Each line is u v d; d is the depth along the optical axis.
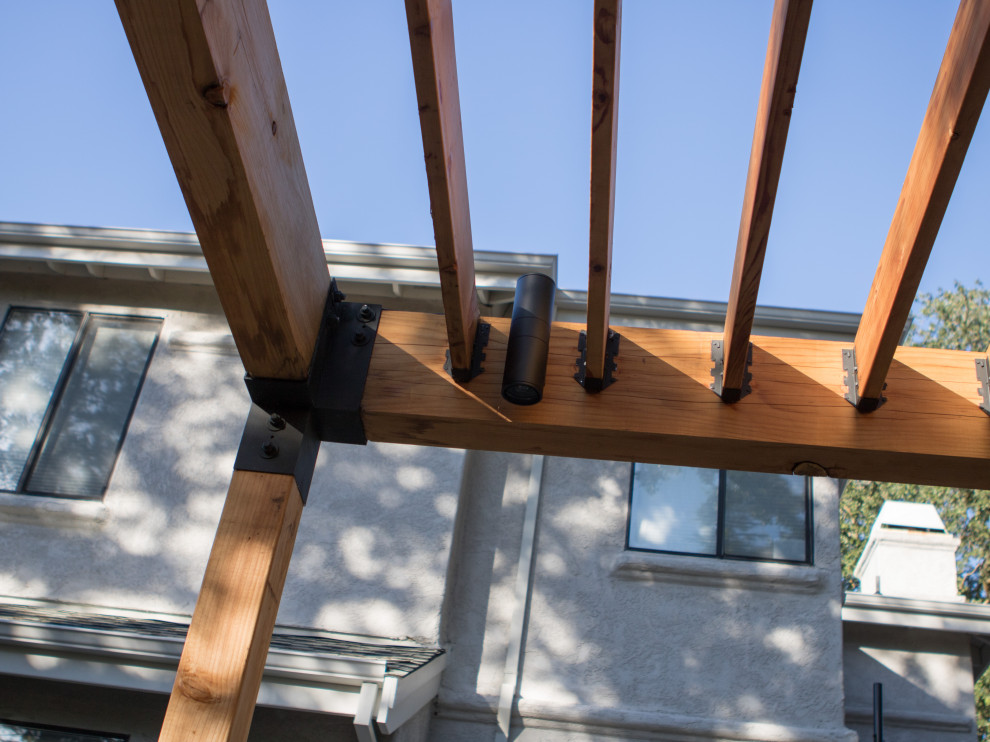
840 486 6.29
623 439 2.57
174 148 1.96
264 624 2.31
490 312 6.53
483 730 5.43
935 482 2.59
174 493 6.03
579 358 2.64
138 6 1.73
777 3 1.92
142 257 6.55
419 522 5.80
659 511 6.05
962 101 1.85
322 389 2.59
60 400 6.39
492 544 5.99
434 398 2.58
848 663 6.14
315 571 5.68
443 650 5.46
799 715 5.40
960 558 19.16
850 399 2.52
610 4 1.74
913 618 5.93
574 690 5.52
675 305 6.71
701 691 5.48
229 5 1.93
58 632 4.61
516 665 5.56
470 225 2.56
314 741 4.77
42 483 6.12
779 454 2.54
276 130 2.23
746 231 2.17
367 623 5.51
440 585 5.59
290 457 2.48
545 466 6.22
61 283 6.82
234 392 6.36
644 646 5.62
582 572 5.86
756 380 2.58
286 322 2.33
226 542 2.34
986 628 5.88
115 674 4.61
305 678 4.43
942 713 5.96
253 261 2.17
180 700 2.13
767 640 5.60
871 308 2.47
